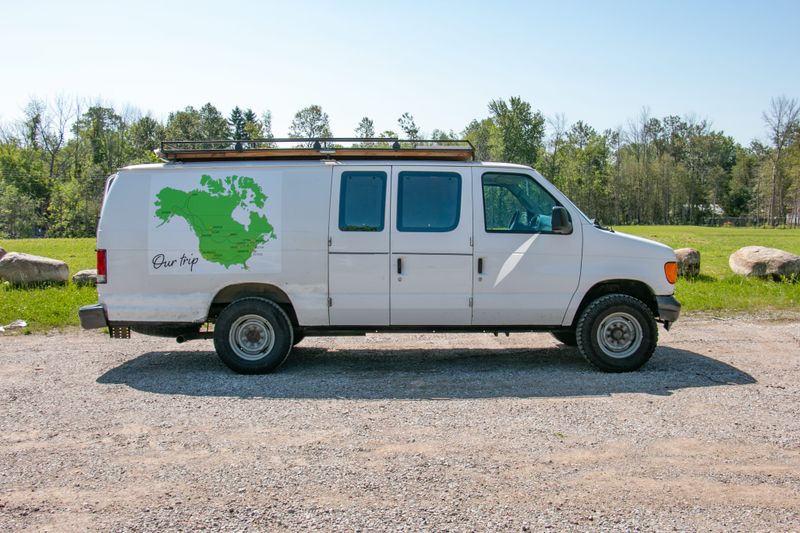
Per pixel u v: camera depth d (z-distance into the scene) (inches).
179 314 288.4
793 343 353.7
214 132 4313.5
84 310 288.2
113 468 180.5
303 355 331.0
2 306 453.1
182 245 286.5
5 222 2544.3
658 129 4613.7
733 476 172.4
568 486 166.2
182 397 251.8
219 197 286.8
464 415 225.6
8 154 2765.7
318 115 3902.6
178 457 188.2
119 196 288.7
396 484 167.9
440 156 298.7
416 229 285.6
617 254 289.7
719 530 143.9
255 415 227.5
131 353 339.0
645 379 275.7
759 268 599.5
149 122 3993.6
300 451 191.9
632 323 288.5
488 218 288.5
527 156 2898.6
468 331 292.8
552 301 289.6
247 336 289.9
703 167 4640.8
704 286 560.1
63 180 3095.5
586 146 3617.1
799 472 175.2
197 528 146.2
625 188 4156.0
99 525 148.2
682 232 2390.5
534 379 277.1
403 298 286.5
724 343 354.3
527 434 205.0
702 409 231.0
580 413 226.8
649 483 168.1
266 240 286.0
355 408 235.0
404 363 311.4
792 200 4020.7
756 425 213.0
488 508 154.2
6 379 282.4
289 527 145.9
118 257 287.1
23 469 180.4
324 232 285.1
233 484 169.0
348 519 149.3
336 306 287.1
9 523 149.5
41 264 571.2
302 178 288.0
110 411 233.6
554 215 280.7
